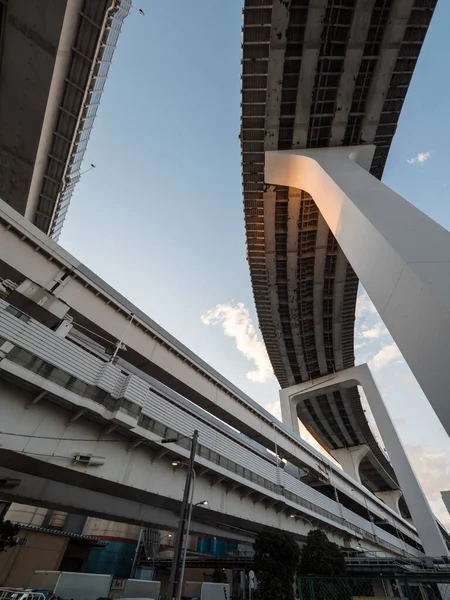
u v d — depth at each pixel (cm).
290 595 1591
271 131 2623
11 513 3028
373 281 1264
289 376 5572
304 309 4309
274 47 2220
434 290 932
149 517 1719
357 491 4466
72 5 1997
